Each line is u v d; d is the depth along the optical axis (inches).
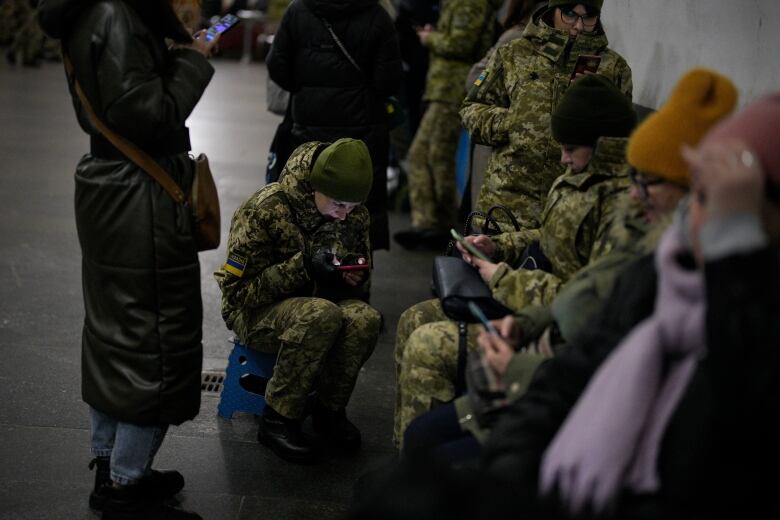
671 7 183.8
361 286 152.2
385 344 198.4
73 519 129.1
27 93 492.4
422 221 268.8
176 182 120.5
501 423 80.7
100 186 117.1
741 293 65.8
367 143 213.9
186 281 121.5
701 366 69.8
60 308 204.4
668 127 87.4
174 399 122.6
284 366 145.2
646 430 71.6
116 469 125.3
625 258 93.4
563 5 166.1
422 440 106.1
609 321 79.5
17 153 352.8
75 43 113.4
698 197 71.3
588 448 71.3
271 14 673.6
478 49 258.4
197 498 136.9
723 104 86.2
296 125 215.9
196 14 124.3
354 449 152.7
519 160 168.6
